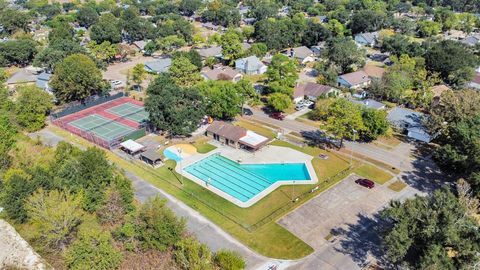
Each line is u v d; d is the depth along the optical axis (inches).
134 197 2662.4
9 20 7411.4
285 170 3048.7
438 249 1653.5
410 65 4771.2
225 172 3029.0
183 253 1973.4
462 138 2635.3
